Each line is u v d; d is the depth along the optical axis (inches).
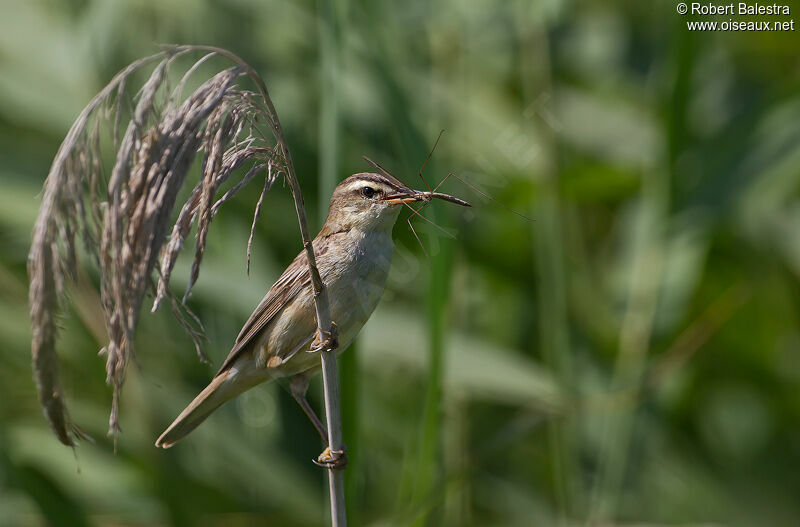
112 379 167.9
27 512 350.3
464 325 409.1
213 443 366.3
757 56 485.7
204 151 176.9
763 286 462.0
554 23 451.5
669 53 365.1
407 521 297.3
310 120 414.6
